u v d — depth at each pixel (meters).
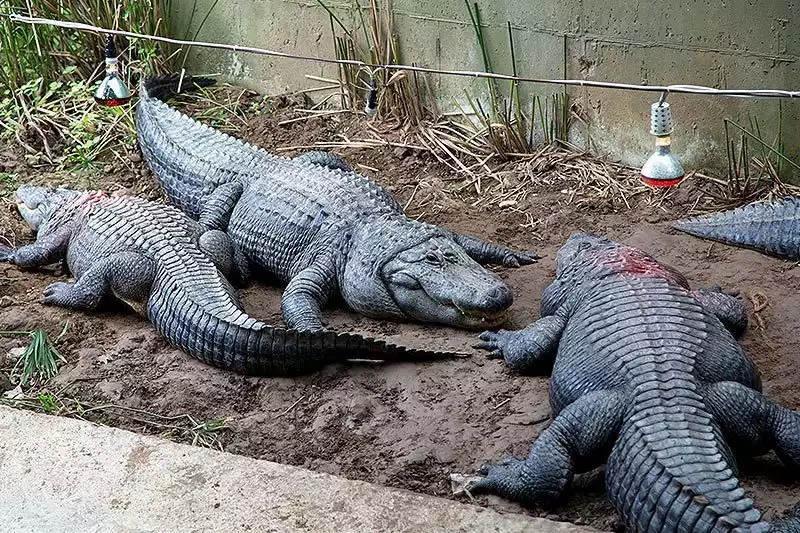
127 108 9.18
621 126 7.79
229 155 7.55
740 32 6.96
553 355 5.46
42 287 6.83
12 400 5.49
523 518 4.30
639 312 4.93
